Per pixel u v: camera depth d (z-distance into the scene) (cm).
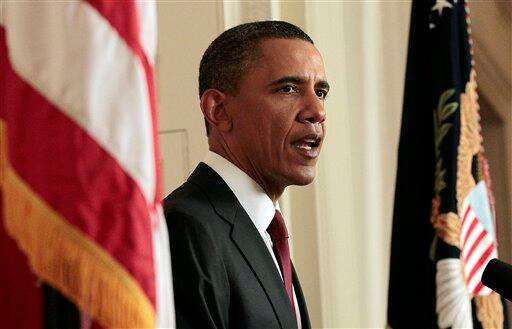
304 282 600
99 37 221
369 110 631
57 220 209
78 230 209
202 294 266
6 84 224
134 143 219
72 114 216
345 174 619
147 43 236
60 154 214
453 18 507
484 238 494
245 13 577
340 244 611
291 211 600
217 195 303
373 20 638
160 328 221
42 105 217
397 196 506
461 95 503
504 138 694
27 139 216
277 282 298
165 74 581
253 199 312
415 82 511
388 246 626
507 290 227
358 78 631
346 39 630
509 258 689
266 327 283
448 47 501
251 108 312
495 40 688
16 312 214
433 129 501
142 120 221
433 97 501
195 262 270
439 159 489
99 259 209
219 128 321
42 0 224
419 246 495
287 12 607
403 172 506
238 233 295
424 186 501
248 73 314
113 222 213
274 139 310
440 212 484
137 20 228
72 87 218
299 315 340
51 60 220
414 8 519
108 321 207
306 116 310
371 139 630
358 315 612
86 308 207
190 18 579
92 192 213
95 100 218
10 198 213
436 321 475
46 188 212
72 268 208
